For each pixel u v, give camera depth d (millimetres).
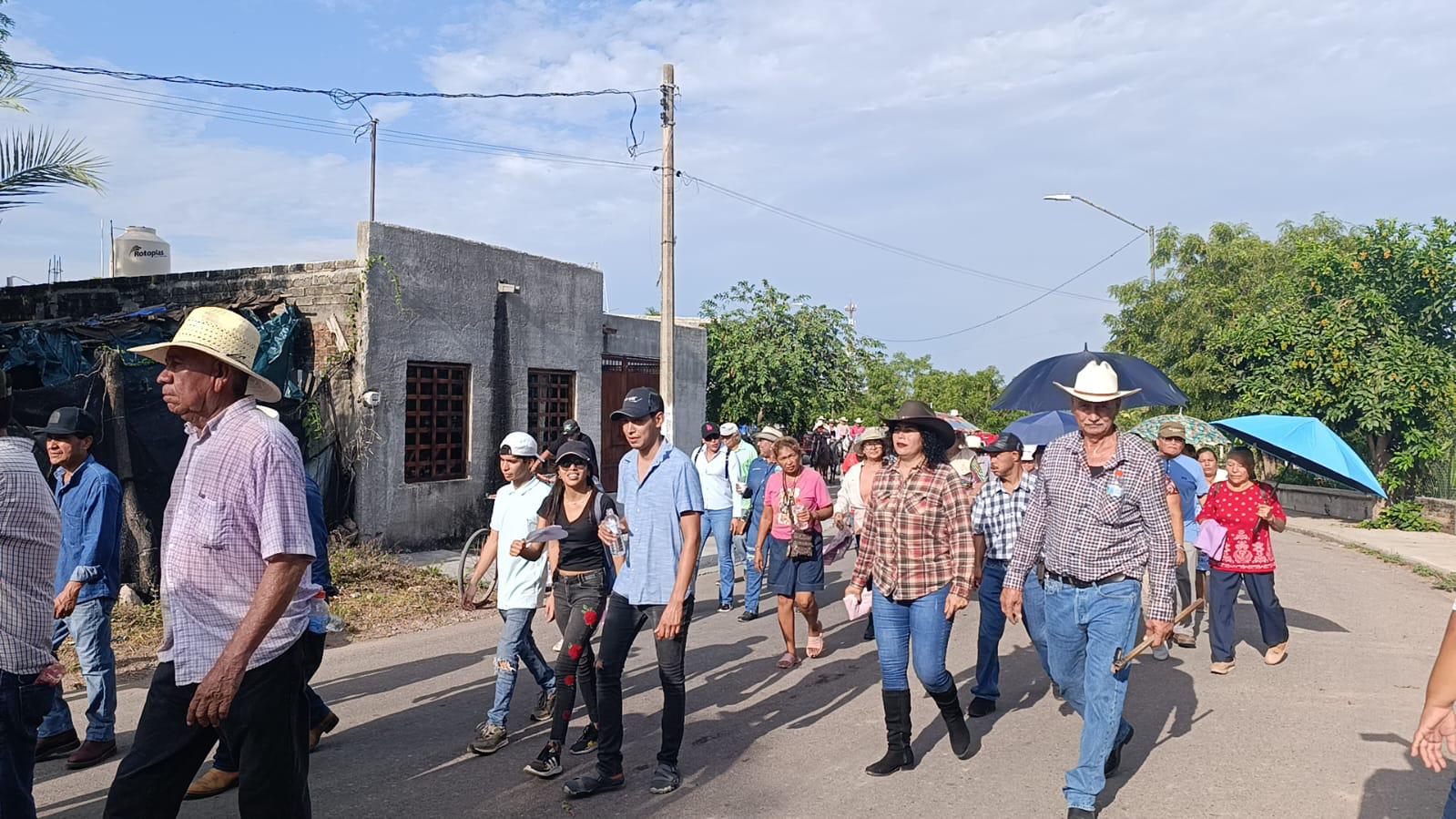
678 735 5176
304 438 12172
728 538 10484
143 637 8438
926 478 5344
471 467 14422
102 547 5348
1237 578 7520
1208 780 5238
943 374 40531
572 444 5461
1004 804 4930
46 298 15125
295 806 3334
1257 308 25062
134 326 12000
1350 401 18734
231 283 13680
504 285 14875
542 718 6332
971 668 7812
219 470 3211
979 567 6469
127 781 3178
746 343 24609
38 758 5566
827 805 4934
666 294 15953
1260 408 20031
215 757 5113
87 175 9383
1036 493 5039
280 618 3244
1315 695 6879
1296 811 4812
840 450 29531
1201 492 8703
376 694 7082
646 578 5105
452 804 4969
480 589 10883
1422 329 19953
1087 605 4766
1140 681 7301
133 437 9875
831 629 9461
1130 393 4754
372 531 12625
